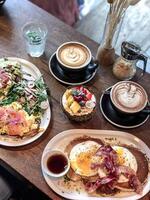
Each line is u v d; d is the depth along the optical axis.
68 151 0.56
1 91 0.61
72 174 0.54
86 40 0.71
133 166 0.55
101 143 0.58
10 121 0.57
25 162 0.55
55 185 0.53
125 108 0.58
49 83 0.64
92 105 0.58
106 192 0.53
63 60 0.63
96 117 0.61
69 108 0.58
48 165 0.54
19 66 0.65
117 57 0.69
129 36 1.21
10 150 0.56
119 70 0.65
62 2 1.12
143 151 0.57
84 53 0.64
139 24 1.26
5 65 0.64
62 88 0.64
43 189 0.53
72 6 1.19
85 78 0.65
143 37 1.22
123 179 0.53
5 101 0.60
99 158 0.55
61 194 0.52
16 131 0.56
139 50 0.62
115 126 0.60
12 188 0.63
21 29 0.71
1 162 0.56
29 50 0.67
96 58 0.68
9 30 0.71
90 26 1.25
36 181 0.53
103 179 0.53
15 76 0.63
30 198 0.66
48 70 0.66
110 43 0.65
